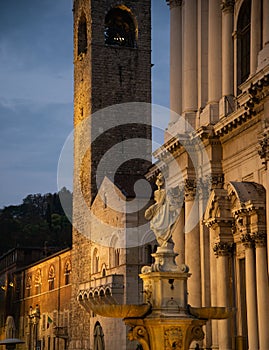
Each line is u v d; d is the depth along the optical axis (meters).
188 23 43.31
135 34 76.06
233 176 38.16
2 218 144.12
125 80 74.69
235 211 35.31
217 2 41.47
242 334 36.69
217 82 40.47
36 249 109.81
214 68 40.66
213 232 39.06
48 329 86.38
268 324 33.00
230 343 36.84
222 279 37.59
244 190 34.91
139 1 76.38
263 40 34.50
